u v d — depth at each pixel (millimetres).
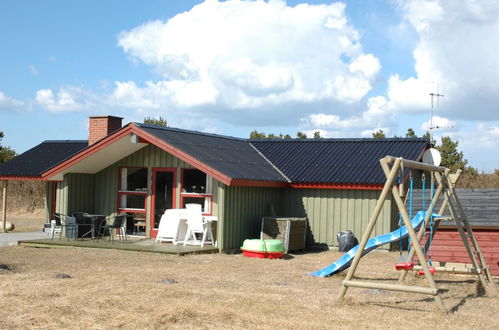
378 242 11977
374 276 12727
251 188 17516
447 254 13312
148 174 18641
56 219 20641
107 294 9539
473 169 28734
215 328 7727
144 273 12055
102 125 21828
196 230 16594
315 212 18516
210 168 16109
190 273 12312
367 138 20703
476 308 9484
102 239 18047
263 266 13867
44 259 14180
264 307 8969
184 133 19047
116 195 19141
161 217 18141
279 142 21906
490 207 13359
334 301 9500
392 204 17594
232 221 16719
